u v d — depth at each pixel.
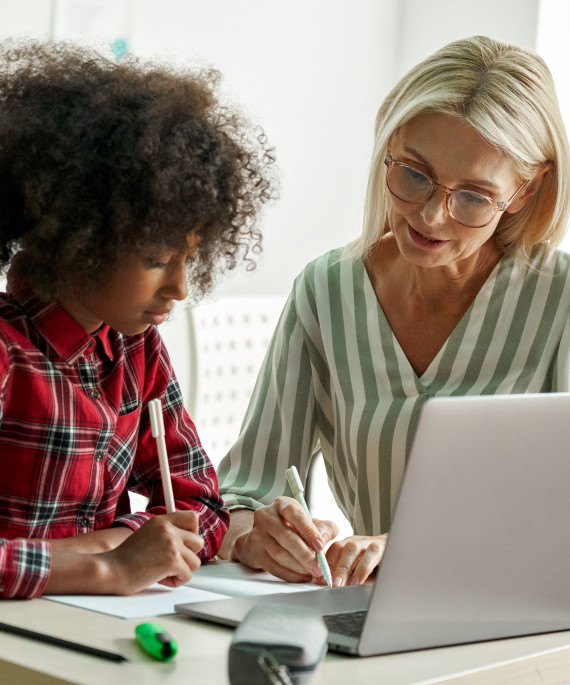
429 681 0.75
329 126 3.64
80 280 1.00
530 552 0.87
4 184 1.01
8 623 0.82
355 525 1.50
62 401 1.05
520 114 1.24
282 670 0.69
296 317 1.54
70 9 2.75
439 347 1.45
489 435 0.81
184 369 3.21
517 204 1.35
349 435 1.46
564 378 1.42
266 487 1.46
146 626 0.79
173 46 3.06
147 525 1.00
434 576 0.81
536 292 1.43
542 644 0.88
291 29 3.45
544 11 3.45
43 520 1.05
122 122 0.98
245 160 1.13
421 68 1.30
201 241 1.04
